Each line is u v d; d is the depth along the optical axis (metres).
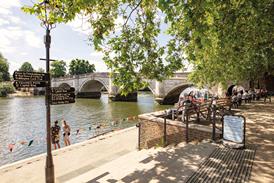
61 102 6.16
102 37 6.71
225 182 4.61
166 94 43.75
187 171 5.28
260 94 23.53
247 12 6.86
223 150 6.62
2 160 14.69
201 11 4.16
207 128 8.02
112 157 10.05
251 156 6.04
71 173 8.29
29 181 7.59
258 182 4.55
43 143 18.52
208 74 15.80
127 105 45.47
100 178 5.52
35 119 30.19
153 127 9.95
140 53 7.90
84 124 26.45
